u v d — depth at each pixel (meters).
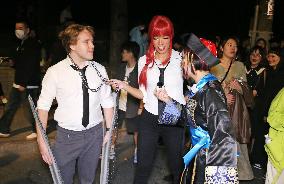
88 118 3.19
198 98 2.64
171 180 5.04
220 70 4.45
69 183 3.41
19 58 5.82
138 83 3.84
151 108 3.76
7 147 5.78
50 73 3.12
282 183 3.72
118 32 8.60
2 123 5.96
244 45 9.32
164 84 3.71
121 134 6.38
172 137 3.77
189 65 2.69
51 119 6.88
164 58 3.74
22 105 7.58
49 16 14.44
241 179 4.90
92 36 3.12
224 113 2.56
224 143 2.54
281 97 3.71
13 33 14.55
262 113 5.28
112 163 5.19
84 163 3.38
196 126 2.70
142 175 3.96
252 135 5.55
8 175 5.08
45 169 5.28
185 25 17.73
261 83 5.55
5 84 7.79
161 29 3.60
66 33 3.08
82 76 3.15
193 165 2.72
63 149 3.23
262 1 8.16
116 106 3.39
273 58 5.14
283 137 3.71
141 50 9.81
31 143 5.89
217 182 2.53
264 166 5.44
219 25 17.78
